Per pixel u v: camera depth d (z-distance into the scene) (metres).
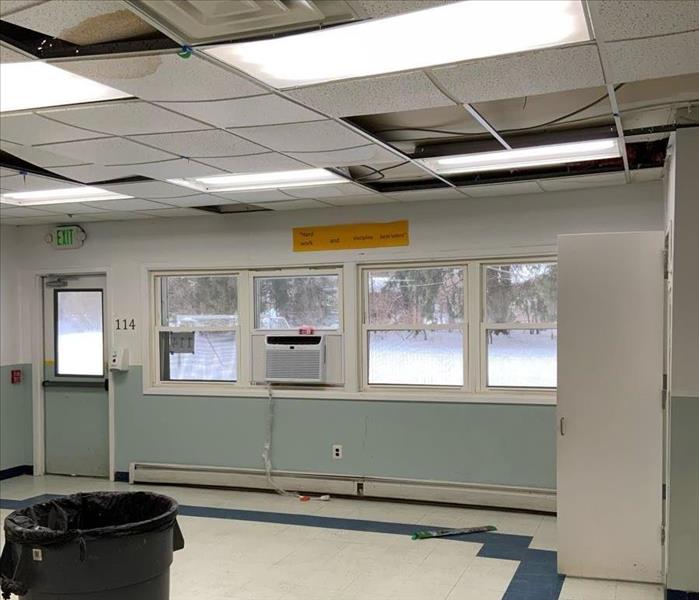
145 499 3.36
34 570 2.85
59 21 2.25
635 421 3.97
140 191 5.16
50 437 7.09
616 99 3.30
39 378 7.07
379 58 2.55
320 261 6.05
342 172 4.62
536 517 5.30
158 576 3.03
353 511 5.55
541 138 3.93
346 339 6.00
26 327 7.09
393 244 5.82
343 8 2.15
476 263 5.66
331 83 2.80
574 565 4.07
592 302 4.04
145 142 3.71
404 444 5.77
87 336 6.97
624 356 3.98
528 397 5.43
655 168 4.56
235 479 6.28
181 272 6.56
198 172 4.49
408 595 3.88
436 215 5.69
